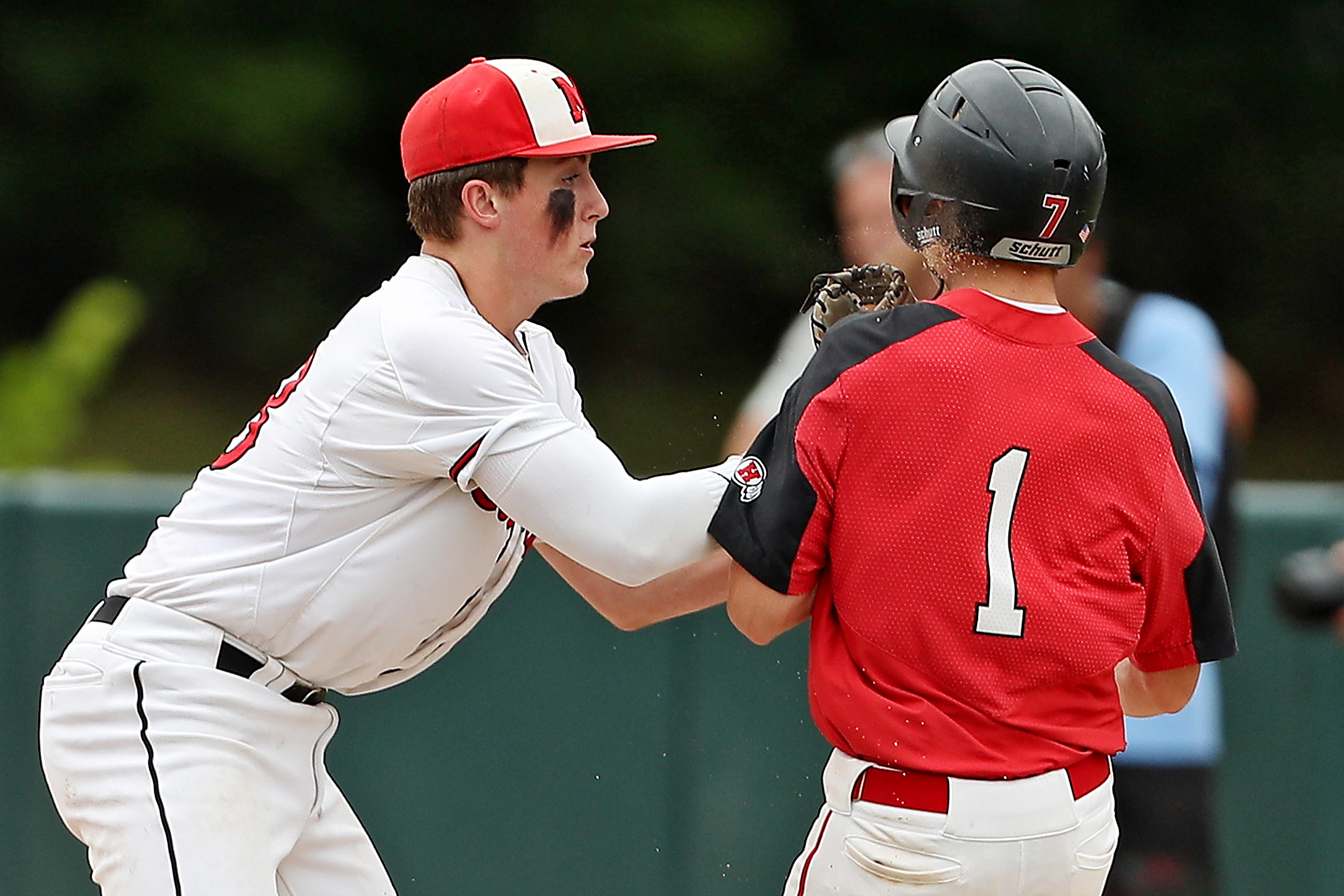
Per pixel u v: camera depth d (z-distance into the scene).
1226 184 56.00
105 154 52.06
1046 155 8.57
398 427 9.64
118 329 31.08
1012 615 8.48
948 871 8.52
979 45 54.47
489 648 16.83
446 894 16.81
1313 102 55.12
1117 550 8.69
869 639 8.62
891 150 9.46
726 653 16.62
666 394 53.31
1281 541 17.41
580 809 16.73
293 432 9.98
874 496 8.55
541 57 52.16
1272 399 57.69
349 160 54.06
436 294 9.88
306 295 54.38
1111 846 8.98
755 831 16.55
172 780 9.82
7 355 52.22
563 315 54.50
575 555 9.48
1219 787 17.50
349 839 10.90
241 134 51.06
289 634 10.09
